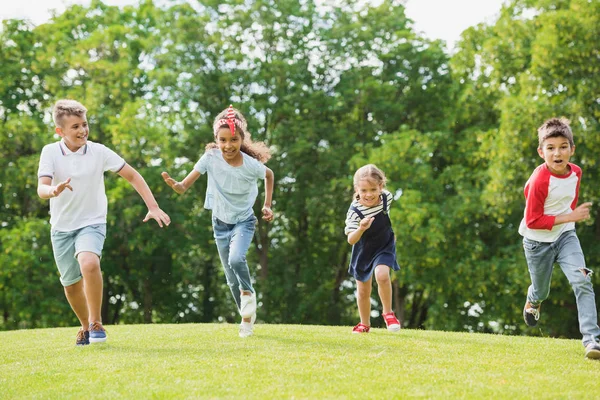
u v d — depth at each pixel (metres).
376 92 19.47
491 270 16.02
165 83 19.39
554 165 4.93
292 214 20.72
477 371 4.29
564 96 14.87
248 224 5.81
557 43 14.77
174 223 19.34
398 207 16.89
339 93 20.66
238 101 20.31
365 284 6.29
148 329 7.33
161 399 3.71
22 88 20.67
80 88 19.28
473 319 18.00
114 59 20.17
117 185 18.39
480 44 18.80
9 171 18.28
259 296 20.27
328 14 21.14
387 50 20.69
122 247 19.50
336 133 19.98
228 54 19.94
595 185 14.86
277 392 3.75
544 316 16.95
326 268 21.50
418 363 4.52
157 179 18.66
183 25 19.81
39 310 17.78
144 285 20.61
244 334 5.84
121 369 4.46
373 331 6.48
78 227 5.41
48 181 5.25
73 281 5.55
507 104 15.30
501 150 15.10
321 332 6.29
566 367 4.46
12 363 5.04
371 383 3.93
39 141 18.61
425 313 21.16
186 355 4.84
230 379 4.06
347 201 20.02
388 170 17.47
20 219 19.25
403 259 16.53
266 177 6.00
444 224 16.62
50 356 5.17
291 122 20.14
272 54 21.02
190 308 21.98
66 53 19.28
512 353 4.98
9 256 17.36
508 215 16.81
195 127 20.42
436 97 20.23
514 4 17.89
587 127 14.48
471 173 18.00
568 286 15.70
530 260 5.23
